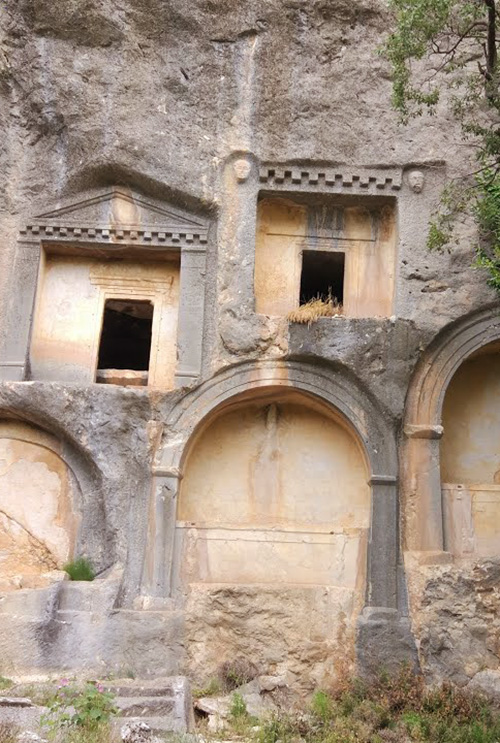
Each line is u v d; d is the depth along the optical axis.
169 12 14.87
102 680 11.75
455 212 13.03
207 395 13.84
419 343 13.79
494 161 14.37
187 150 14.55
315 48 14.88
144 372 14.84
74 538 13.75
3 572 13.53
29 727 9.70
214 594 12.84
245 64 14.85
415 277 14.15
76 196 14.74
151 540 13.23
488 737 10.48
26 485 13.97
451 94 14.70
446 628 12.34
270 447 14.45
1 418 14.18
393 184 14.59
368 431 13.70
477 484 14.02
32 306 14.45
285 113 14.73
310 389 13.86
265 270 15.10
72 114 14.57
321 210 15.29
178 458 13.59
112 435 13.64
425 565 12.85
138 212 14.71
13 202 14.78
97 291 15.12
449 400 14.88
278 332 13.91
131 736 9.37
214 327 14.16
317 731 10.62
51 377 14.62
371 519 13.28
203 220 14.66
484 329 14.03
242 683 12.23
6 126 14.90
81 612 12.55
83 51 14.81
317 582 13.44
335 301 15.13
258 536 13.63
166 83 14.73
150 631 12.56
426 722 10.77
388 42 12.80
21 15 14.95
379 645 12.45
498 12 12.34
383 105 14.74
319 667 12.54
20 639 12.21
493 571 12.58
